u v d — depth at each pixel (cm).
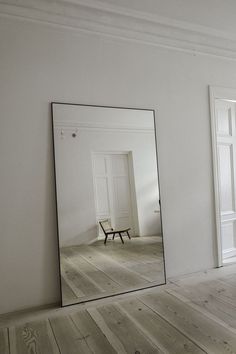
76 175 279
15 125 254
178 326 221
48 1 260
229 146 386
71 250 272
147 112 313
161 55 323
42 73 265
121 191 300
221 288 291
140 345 198
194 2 276
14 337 215
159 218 317
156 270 309
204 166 347
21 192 256
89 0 267
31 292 258
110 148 295
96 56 289
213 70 355
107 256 289
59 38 273
